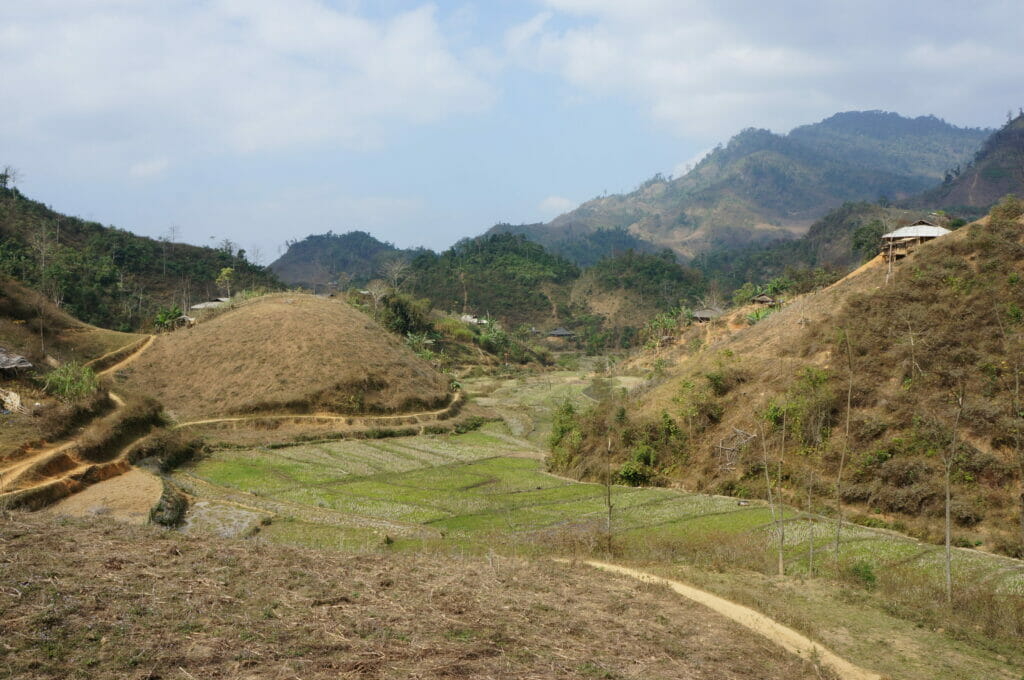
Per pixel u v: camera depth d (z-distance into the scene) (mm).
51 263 109125
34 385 44844
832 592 19562
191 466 47250
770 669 12758
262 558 13953
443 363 122625
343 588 12695
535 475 48312
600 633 12875
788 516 33969
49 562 11562
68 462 36438
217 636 9438
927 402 36688
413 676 8961
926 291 44156
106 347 71312
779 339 51594
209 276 154500
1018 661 14906
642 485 44688
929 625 17031
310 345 74250
